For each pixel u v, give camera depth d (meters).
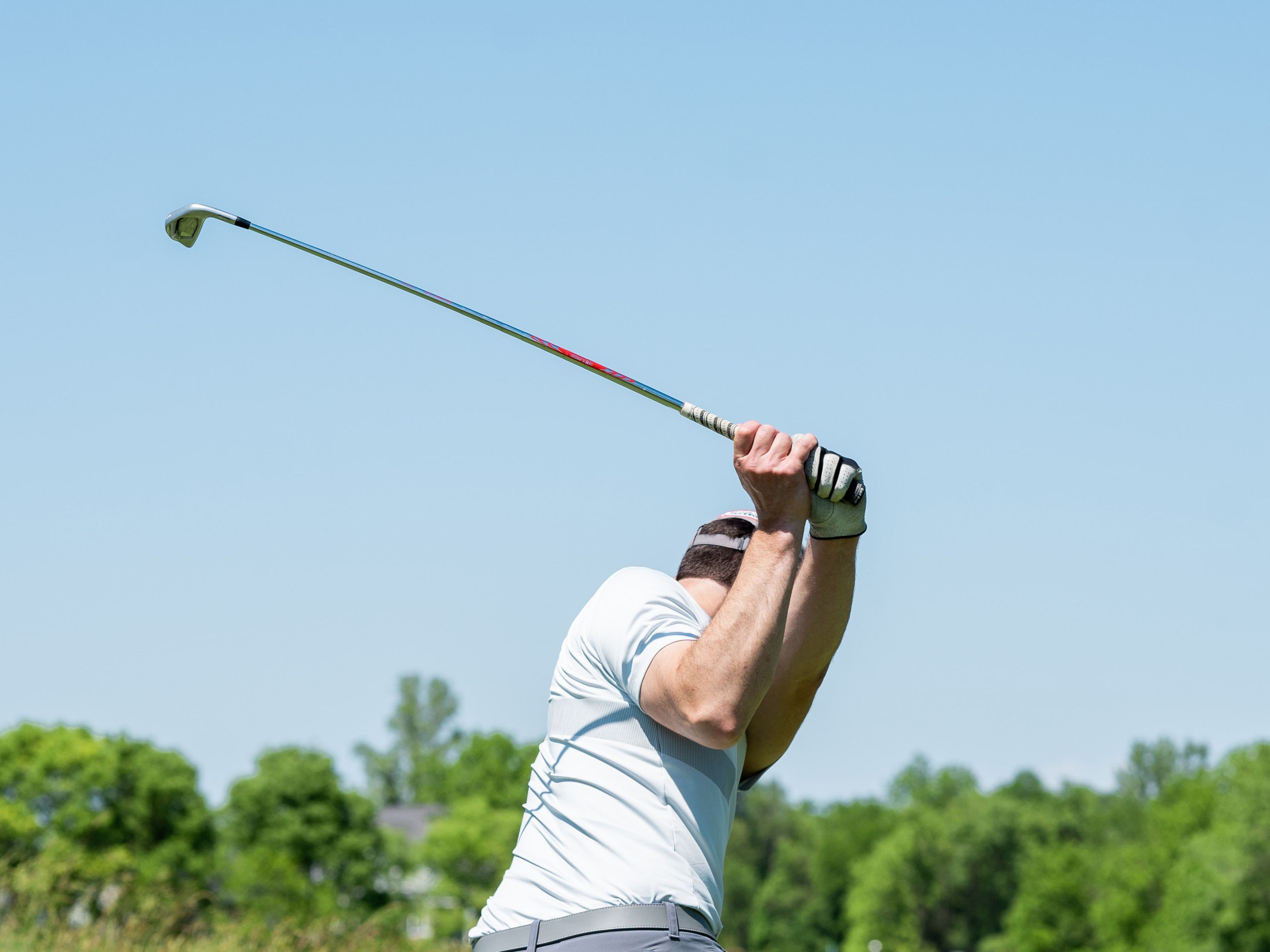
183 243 6.29
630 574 5.02
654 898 4.54
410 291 5.84
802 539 4.69
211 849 102.50
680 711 4.45
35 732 100.94
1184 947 86.00
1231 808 84.88
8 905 20.91
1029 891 136.75
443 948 24.50
